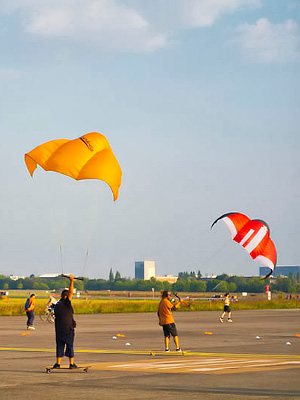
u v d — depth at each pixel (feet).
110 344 96.84
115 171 77.30
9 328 137.80
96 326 144.36
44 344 97.60
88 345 95.04
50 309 163.12
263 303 306.14
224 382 56.34
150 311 248.93
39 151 77.00
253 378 58.80
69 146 76.84
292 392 50.93
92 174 74.90
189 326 144.87
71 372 63.41
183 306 263.70
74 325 65.41
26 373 62.85
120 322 162.20
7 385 54.85
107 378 59.00
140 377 59.62
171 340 105.09
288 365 69.05
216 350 87.15
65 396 49.03
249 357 77.82
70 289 64.95
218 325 149.38
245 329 134.31
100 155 77.20
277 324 154.61
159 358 76.59
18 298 559.38
